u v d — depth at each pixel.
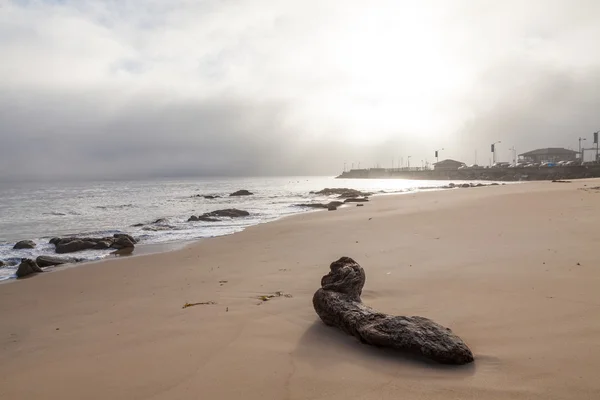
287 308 5.56
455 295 5.58
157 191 72.19
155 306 6.07
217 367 3.77
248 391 3.28
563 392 2.96
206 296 6.48
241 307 5.72
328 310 4.72
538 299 5.12
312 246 11.13
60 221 24.17
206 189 81.94
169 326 5.06
